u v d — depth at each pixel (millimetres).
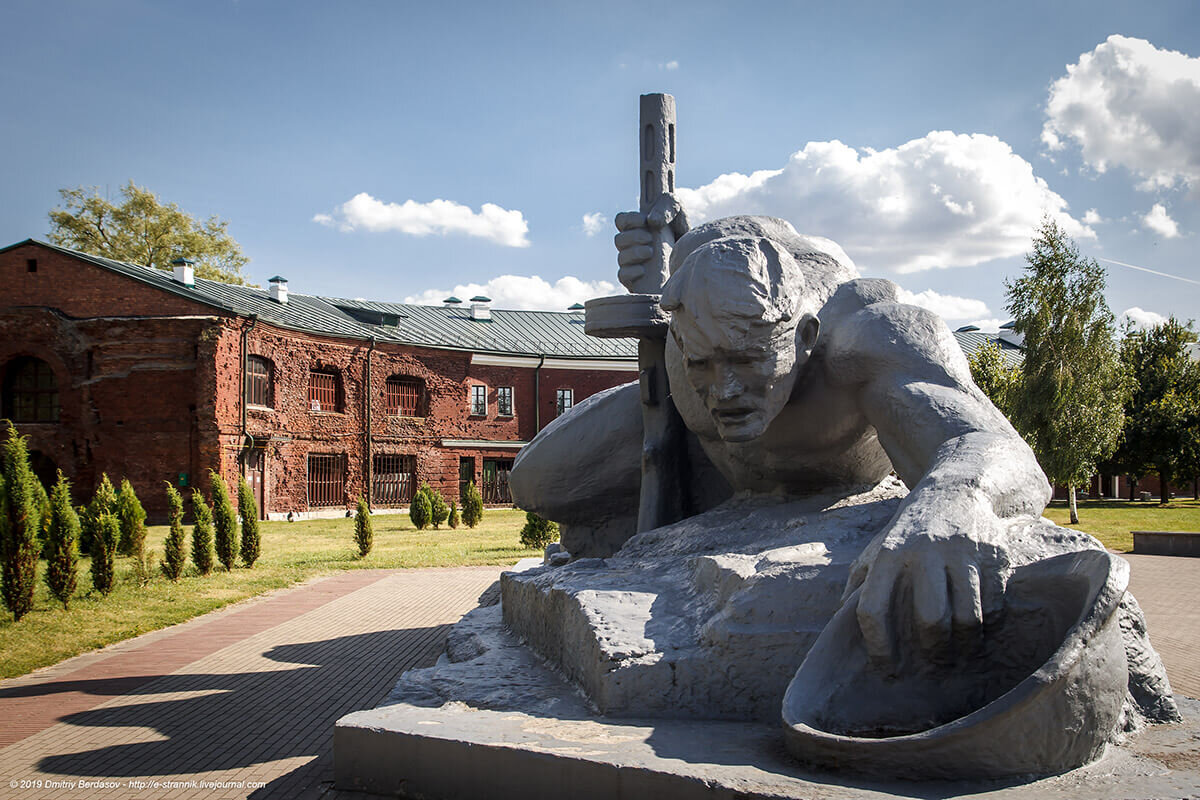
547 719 2799
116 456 25891
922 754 2055
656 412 4688
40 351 26312
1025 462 2711
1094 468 23469
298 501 29156
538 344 36688
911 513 2434
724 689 2760
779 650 2723
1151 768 2178
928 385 3053
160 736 4281
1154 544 15406
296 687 5453
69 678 6051
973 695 2344
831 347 3316
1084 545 2434
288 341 28844
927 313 3268
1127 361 35281
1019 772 2055
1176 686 5102
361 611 9227
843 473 3736
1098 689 2113
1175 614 8281
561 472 5250
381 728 2766
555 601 3596
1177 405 34062
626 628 3012
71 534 9641
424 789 2654
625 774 2256
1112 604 2105
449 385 33844
